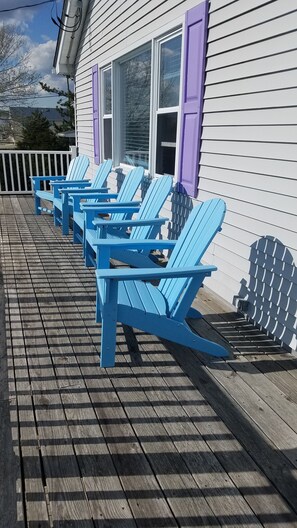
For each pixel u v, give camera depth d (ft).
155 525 4.29
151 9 12.55
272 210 7.89
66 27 21.58
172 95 12.28
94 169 21.89
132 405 6.15
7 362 7.22
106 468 4.98
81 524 4.28
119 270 6.56
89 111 22.09
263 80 7.75
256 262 8.57
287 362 7.47
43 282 11.02
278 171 7.59
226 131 9.17
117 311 6.75
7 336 8.11
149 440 5.45
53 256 13.32
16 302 9.71
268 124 7.73
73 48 23.70
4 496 4.60
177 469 4.99
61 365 7.14
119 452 5.23
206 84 9.78
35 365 7.13
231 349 7.88
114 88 17.06
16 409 6.00
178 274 6.56
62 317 8.95
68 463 5.04
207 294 10.60
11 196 25.14
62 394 6.36
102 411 6.00
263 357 7.62
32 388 6.50
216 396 6.42
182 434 5.58
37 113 56.65
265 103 7.76
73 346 7.76
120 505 4.50
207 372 7.08
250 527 4.29
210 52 9.45
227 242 9.62
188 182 11.25
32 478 4.82
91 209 11.92
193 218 8.34
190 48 10.27
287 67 7.11
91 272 11.84
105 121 19.49
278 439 5.53
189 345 7.32
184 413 6.01
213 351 7.46
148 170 14.61
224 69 8.98
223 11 8.77
